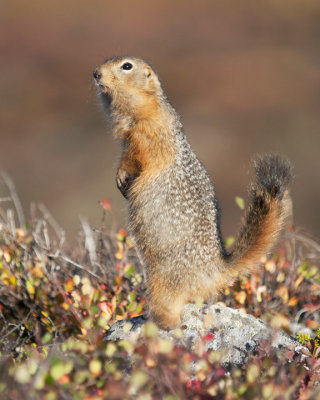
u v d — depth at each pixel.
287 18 85.56
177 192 12.77
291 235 15.41
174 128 14.15
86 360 10.06
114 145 50.12
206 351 10.76
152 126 14.16
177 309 12.26
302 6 88.38
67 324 13.48
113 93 14.64
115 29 78.62
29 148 50.94
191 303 12.43
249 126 56.44
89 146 50.59
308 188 42.53
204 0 90.31
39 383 8.71
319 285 14.60
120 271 14.53
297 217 37.91
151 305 12.46
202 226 12.41
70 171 45.72
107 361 10.28
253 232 12.37
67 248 16.22
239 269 12.42
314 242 15.85
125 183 14.27
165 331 11.80
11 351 11.95
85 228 15.67
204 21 83.62
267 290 14.64
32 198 40.44
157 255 12.73
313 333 13.22
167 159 13.49
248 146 52.22
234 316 12.03
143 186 13.34
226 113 59.41
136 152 14.12
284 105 61.09
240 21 84.81
